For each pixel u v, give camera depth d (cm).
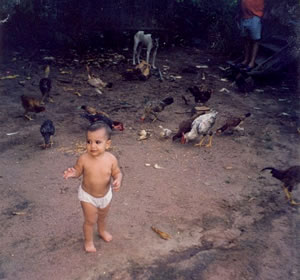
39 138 357
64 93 477
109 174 201
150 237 227
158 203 262
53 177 292
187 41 753
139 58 643
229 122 366
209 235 230
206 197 271
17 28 653
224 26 705
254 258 211
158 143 354
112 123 363
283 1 554
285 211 257
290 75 564
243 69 529
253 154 338
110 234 227
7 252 213
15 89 482
